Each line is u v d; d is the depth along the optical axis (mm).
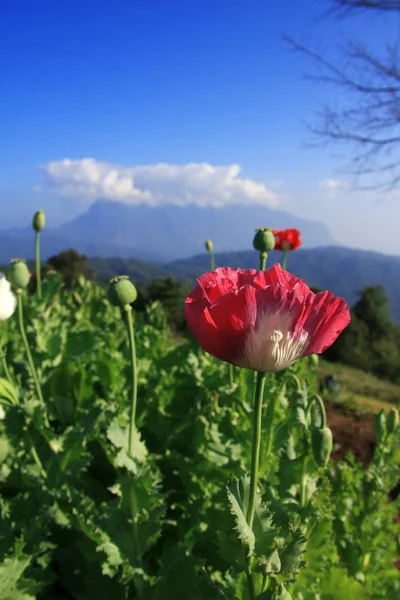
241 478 306
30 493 602
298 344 271
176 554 494
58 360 884
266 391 540
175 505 679
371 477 610
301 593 427
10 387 592
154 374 843
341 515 619
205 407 673
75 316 1373
